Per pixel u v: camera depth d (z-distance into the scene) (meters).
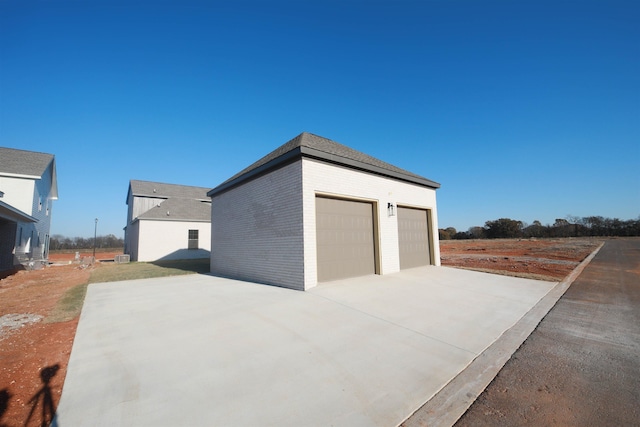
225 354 3.86
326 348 4.07
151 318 5.41
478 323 5.26
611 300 7.06
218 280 9.98
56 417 2.56
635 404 2.88
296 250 7.87
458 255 21.08
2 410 2.71
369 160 10.57
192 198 29.55
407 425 2.54
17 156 19.80
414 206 11.70
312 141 9.32
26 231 18.36
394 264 10.26
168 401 2.82
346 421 2.56
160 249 22.52
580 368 3.66
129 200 30.33
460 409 2.79
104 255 32.97
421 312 5.77
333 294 7.01
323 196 8.48
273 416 2.61
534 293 7.65
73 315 5.95
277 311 5.73
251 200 10.12
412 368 3.56
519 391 3.13
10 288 9.55
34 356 3.95
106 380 3.21
